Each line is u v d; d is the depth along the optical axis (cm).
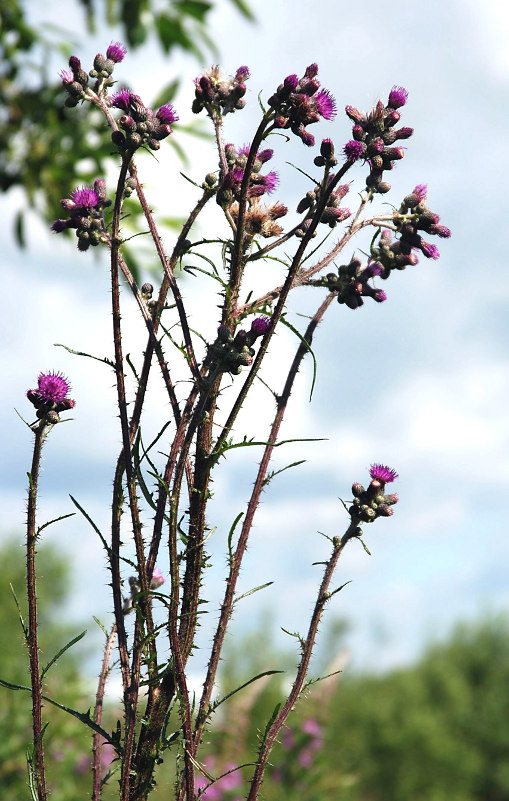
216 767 409
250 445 182
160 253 188
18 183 362
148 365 186
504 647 1383
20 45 373
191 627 184
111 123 187
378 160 189
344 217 194
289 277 182
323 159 189
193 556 184
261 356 182
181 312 187
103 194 190
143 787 183
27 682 381
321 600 190
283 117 186
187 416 185
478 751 1232
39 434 183
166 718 183
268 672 184
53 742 350
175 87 254
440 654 1392
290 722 437
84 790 344
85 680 356
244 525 188
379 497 191
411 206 196
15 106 364
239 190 190
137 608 182
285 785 420
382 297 195
